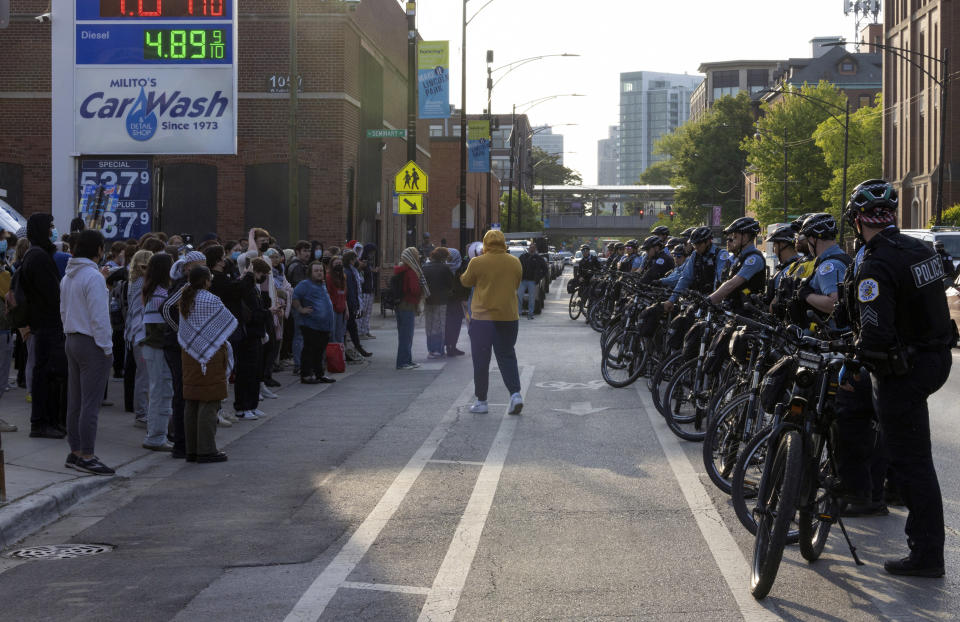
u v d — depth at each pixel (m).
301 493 8.05
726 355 9.38
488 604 5.39
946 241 25.80
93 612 5.36
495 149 125.12
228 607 5.40
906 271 5.63
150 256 10.95
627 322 14.18
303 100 29.20
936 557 5.82
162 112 21.70
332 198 29.33
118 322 13.00
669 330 12.45
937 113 61.94
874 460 7.07
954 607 5.36
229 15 21.59
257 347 11.80
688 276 11.84
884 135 72.94
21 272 10.02
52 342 10.05
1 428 10.28
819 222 7.44
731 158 110.00
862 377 6.32
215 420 9.38
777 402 6.57
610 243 26.75
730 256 11.66
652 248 15.35
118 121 21.73
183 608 5.39
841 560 6.24
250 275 11.70
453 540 6.63
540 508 7.44
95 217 21.78
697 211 111.69
